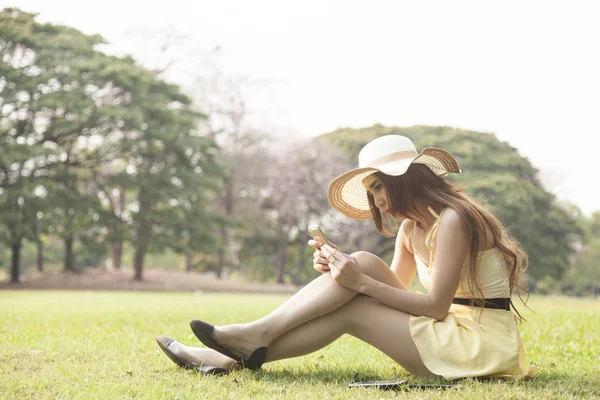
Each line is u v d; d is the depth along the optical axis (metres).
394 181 3.09
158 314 8.27
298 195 35.84
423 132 43.06
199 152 33.41
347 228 34.69
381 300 3.01
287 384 2.97
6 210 29.36
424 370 3.00
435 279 2.98
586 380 3.05
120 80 30.61
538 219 40.00
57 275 34.16
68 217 30.89
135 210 34.78
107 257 56.06
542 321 6.93
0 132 29.84
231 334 3.10
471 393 2.65
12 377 3.12
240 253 44.59
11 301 14.40
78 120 30.75
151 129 31.02
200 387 2.86
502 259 3.06
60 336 5.30
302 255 41.19
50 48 30.61
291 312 3.09
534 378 3.09
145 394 2.70
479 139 42.62
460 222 2.97
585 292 62.25
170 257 54.09
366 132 42.62
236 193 38.59
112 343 4.68
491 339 2.97
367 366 3.56
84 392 2.77
